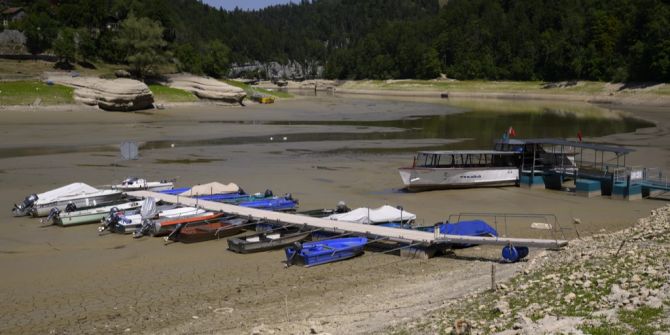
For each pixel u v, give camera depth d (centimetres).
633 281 1708
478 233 2945
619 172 4584
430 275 2434
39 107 9362
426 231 3062
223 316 1962
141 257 2766
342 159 5800
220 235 3158
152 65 13875
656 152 6309
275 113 11150
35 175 4750
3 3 15262
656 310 1388
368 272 2525
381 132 8169
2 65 12056
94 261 2688
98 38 14575
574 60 18950
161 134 7575
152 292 2248
